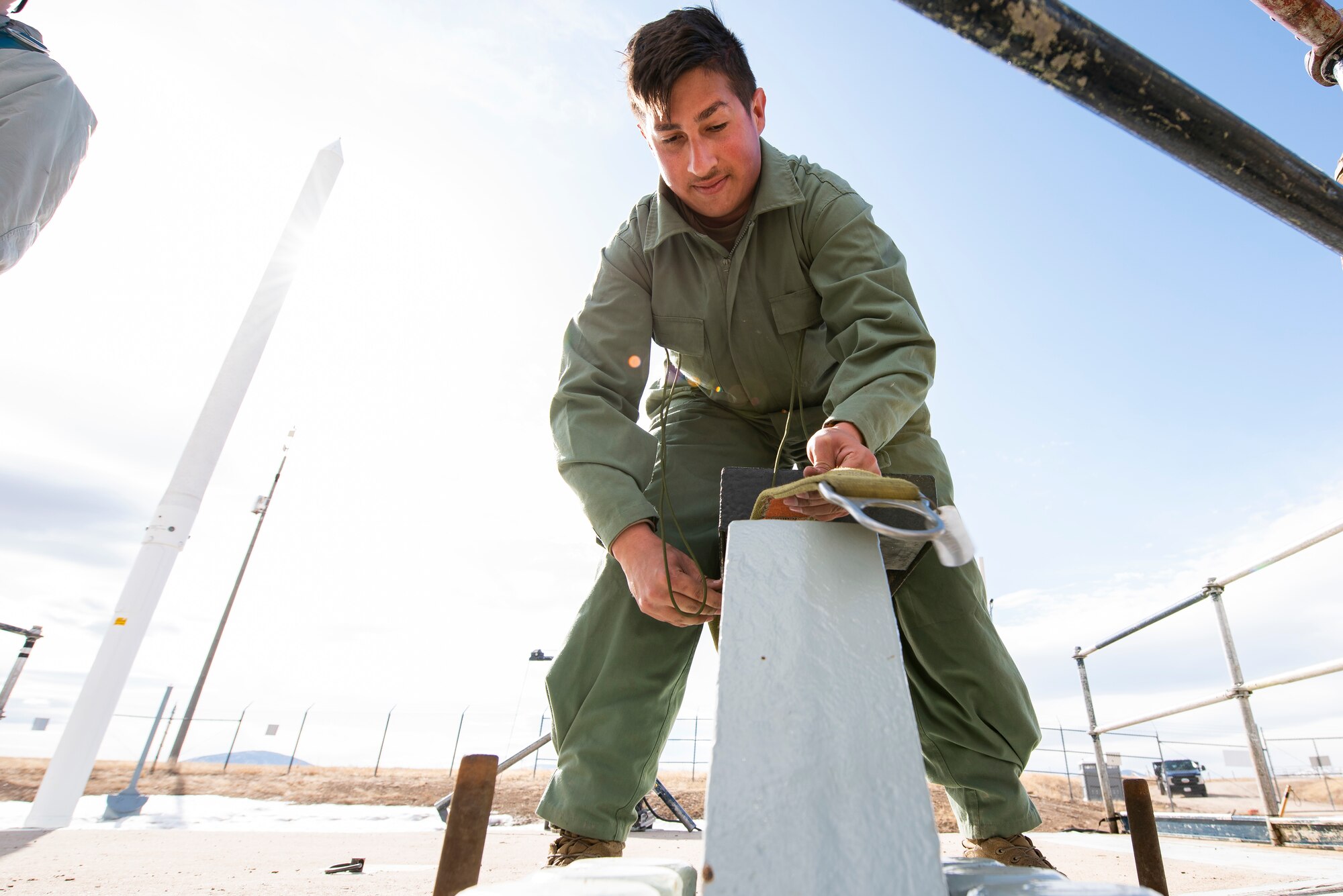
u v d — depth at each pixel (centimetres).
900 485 67
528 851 310
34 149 175
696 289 165
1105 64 84
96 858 246
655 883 65
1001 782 141
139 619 635
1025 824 138
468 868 89
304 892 172
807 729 56
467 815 91
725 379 169
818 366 163
